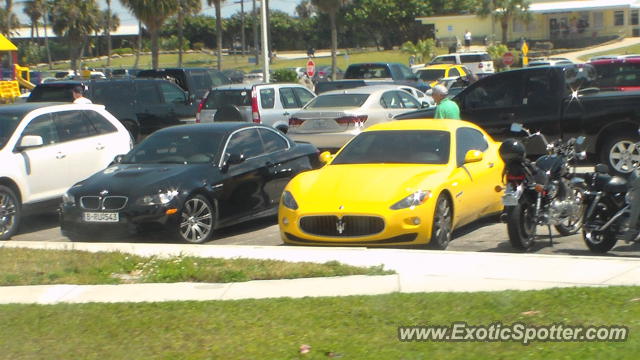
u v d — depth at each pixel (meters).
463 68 36.12
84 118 13.59
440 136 10.77
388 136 10.98
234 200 11.61
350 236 9.46
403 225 9.31
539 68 15.21
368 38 85.38
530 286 7.48
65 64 86.38
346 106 17.80
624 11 67.25
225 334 6.39
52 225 13.35
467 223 10.66
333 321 6.54
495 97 15.55
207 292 7.89
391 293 7.33
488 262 8.55
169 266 8.77
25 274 8.70
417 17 79.56
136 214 10.60
